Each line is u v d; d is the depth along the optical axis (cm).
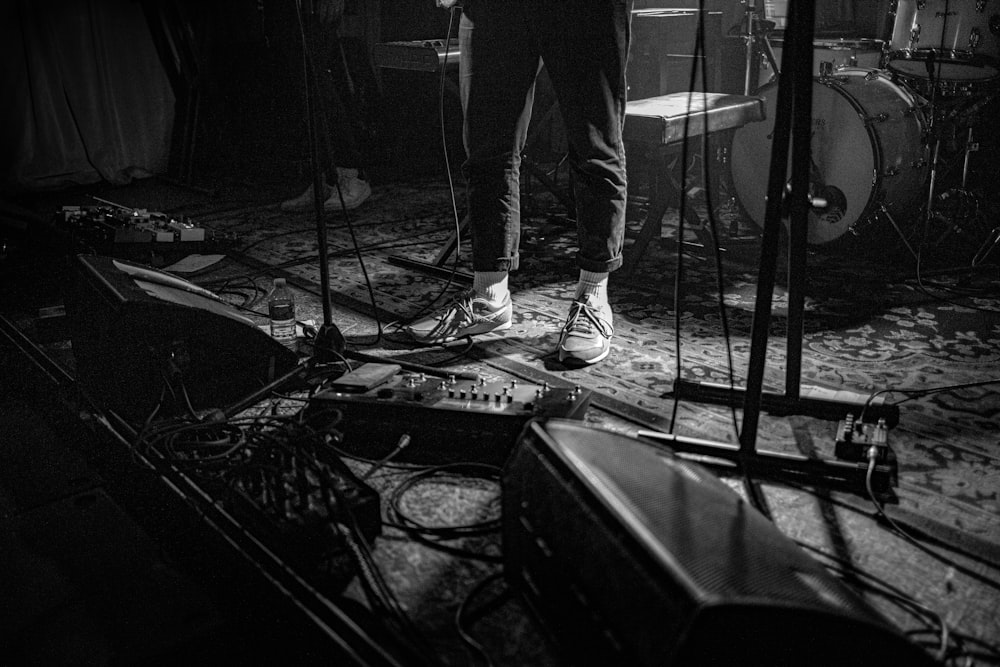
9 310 277
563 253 332
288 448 160
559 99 221
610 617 104
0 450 200
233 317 203
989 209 344
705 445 173
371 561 141
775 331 251
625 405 203
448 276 305
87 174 483
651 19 423
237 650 135
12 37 454
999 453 179
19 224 290
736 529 109
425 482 172
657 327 254
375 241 354
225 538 151
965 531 153
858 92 317
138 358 197
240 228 382
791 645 106
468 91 227
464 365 229
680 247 171
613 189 224
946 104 314
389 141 510
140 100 498
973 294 281
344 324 262
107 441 194
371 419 182
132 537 166
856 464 166
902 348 237
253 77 486
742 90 432
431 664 121
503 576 140
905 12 330
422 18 510
